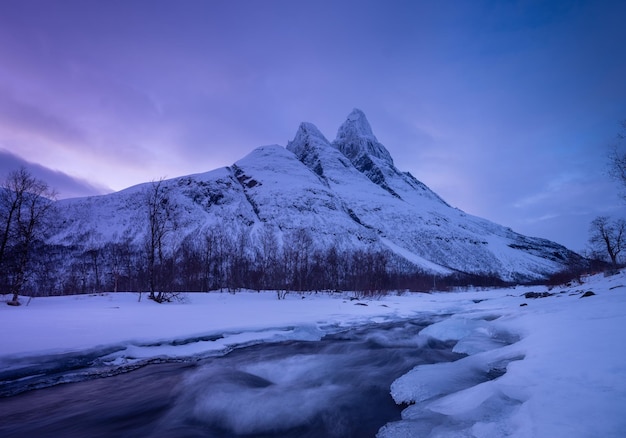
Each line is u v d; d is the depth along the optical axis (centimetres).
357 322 2389
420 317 2767
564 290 3212
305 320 2212
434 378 888
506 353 955
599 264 4791
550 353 771
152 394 912
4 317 1758
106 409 820
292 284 6094
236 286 6147
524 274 15888
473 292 8381
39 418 770
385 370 1133
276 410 800
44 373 1041
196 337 1516
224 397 875
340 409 800
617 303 1409
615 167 2444
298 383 1007
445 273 13275
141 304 2812
